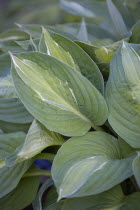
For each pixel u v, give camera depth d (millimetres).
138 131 526
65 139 623
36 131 557
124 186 616
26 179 617
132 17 755
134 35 642
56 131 550
